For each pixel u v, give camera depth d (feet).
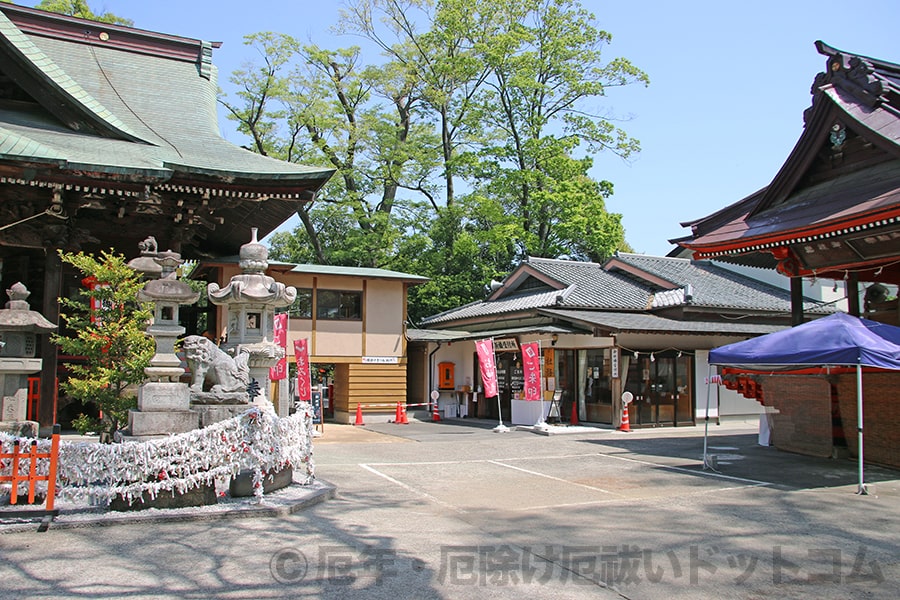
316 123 95.91
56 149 41.37
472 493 29.58
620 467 37.76
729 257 50.29
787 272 44.50
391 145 101.81
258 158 52.34
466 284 100.68
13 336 30.48
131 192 42.96
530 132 106.11
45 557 18.22
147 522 21.93
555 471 36.24
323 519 23.53
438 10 104.68
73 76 59.06
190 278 70.95
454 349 81.10
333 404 76.89
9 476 21.88
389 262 102.37
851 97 41.32
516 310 70.85
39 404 43.27
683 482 32.73
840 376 41.06
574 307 65.92
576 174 100.94
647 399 62.23
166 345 26.55
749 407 68.90
